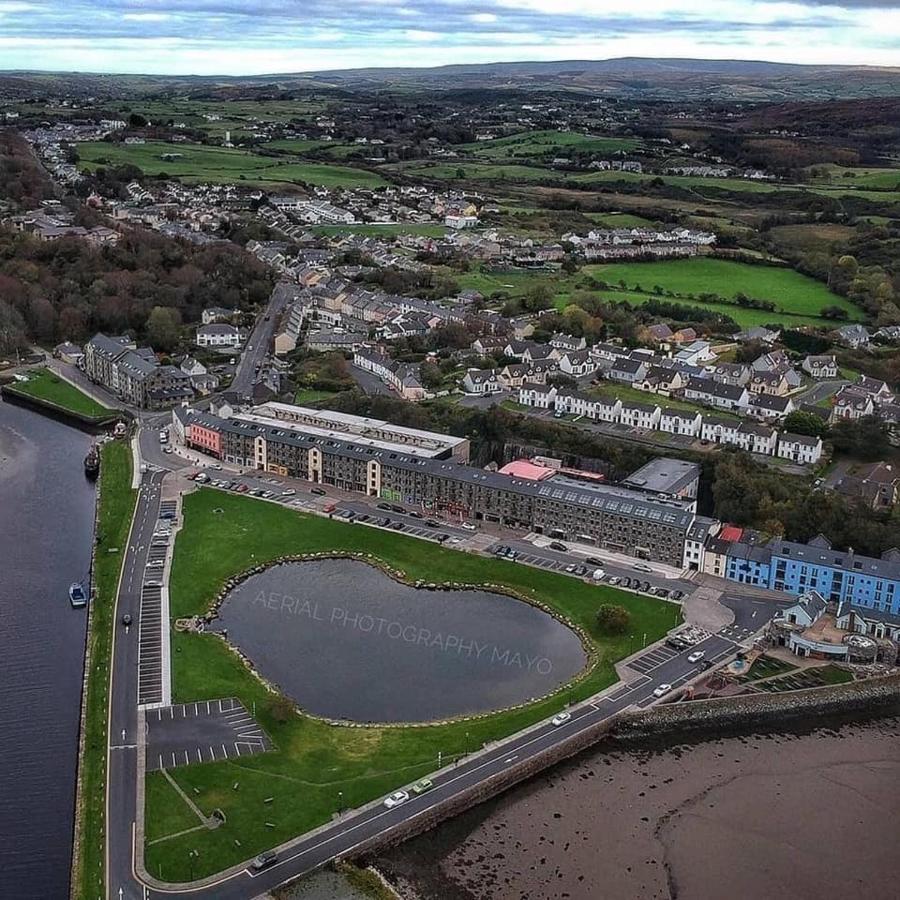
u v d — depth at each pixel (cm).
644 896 17838
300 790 19675
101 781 19725
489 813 19788
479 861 18488
